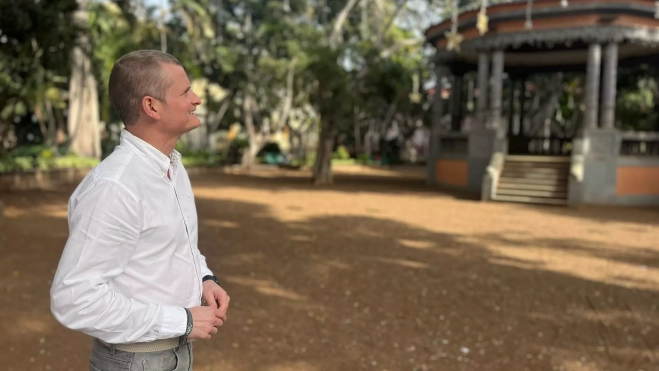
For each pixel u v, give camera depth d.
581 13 16.38
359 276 6.51
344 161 36.09
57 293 1.45
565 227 11.12
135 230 1.55
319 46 20.58
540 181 16.20
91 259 1.47
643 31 16.48
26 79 13.72
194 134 40.19
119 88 1.62
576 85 30.34
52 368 3.70
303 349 4.16
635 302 5.66
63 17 13.12
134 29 21.56
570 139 22.25
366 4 26.05
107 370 1.65
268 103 31.28
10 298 5.20
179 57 26.47
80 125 20.97
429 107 38.84
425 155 50.22
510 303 5.54
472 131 18.81
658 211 14.78
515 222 11.67
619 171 16.28
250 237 9.02
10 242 7.89
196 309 1.66
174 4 25.67
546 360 4.07
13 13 11.33
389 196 17.00
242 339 4.32
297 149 43.12
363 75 22.62
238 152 34.66
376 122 41.44
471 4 24.73
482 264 7.38
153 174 1.63
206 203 13.77
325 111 21.25
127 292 1.59
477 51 19.03
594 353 4.23
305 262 7.21
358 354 4.09
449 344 4.36
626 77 27.36
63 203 12.71
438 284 6.23
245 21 30.83
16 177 15.54
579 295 5.90
